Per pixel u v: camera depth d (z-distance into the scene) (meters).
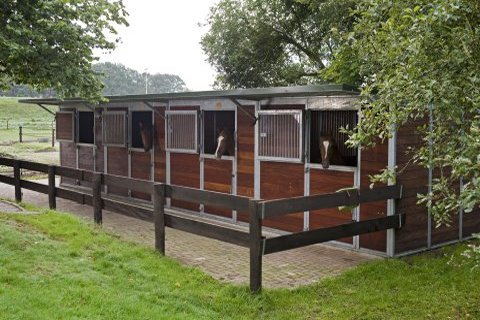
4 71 7.59
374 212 6.61
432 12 3.34
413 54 3.54
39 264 4.87
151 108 9.74
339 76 8.73
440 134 3.88
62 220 6.98
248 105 8.05
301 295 4.98
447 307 4.67
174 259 6.02
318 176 7.21
